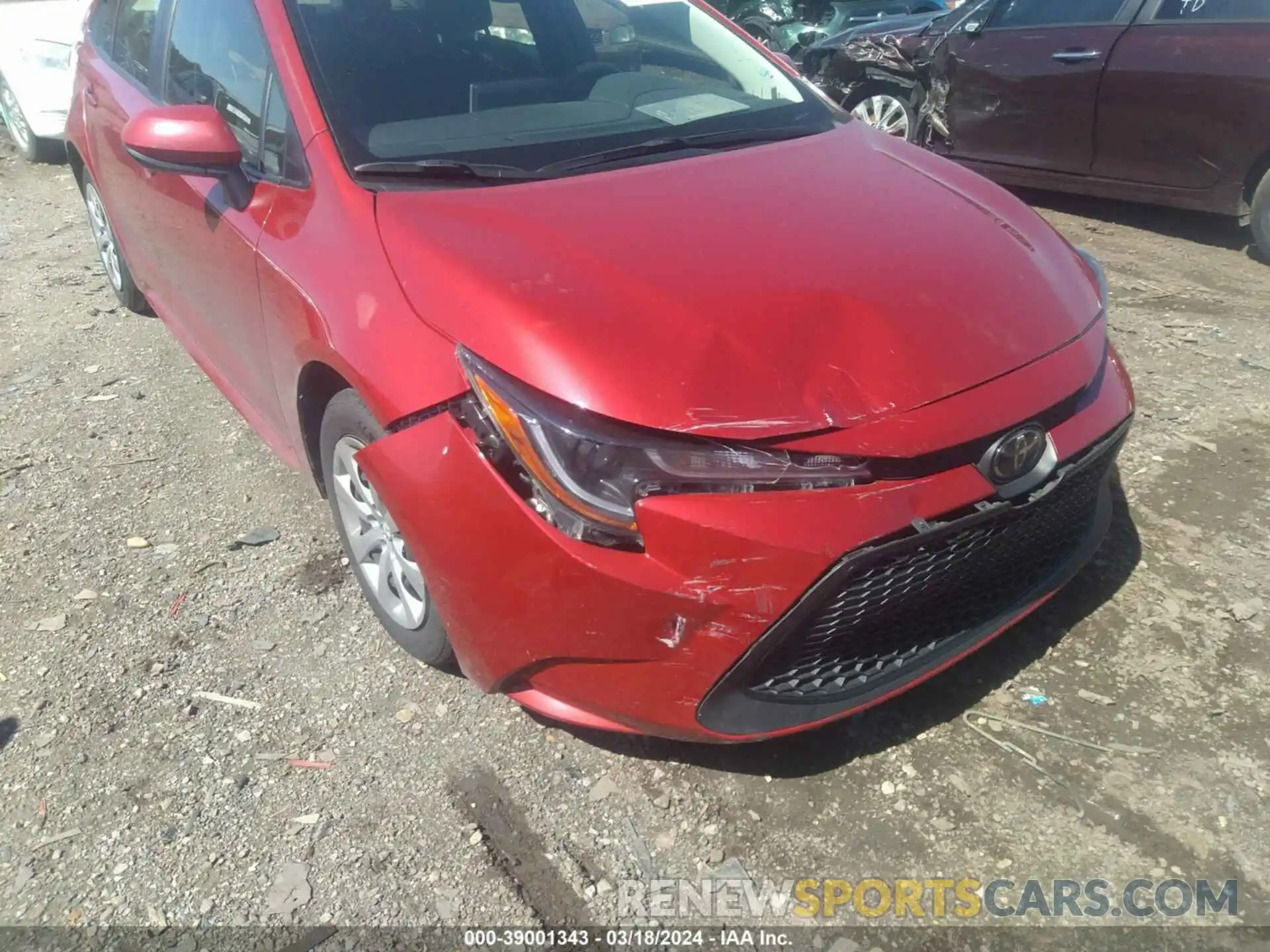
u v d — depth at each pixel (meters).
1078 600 2.83
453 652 2.43
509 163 2.63
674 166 2.67
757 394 1.92
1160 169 5.57
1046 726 2.43
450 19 2.95
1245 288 5.00
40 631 2.79
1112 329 4.50
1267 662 2.60
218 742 2.43
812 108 3.25
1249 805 2.22
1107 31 5.59
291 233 2.57
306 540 3.16
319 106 2.64
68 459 3.64
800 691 2.11
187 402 4.03
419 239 2.27
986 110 6.34
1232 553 3.00
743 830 2.19
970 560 2.10
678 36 3.36
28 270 5.48
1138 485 3.33
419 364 2.10
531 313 2.02
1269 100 5.00
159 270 3.76
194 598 2.92
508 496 1.96
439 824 2.21
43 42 6.96
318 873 2.10
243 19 2.94
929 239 2.40
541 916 2.02
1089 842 2.15
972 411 2.02
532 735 2.43
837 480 1.91
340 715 2.50
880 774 2.32
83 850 2.16
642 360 1.93
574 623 1.96
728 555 1.86
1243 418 3.72
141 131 2.67
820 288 2.15
